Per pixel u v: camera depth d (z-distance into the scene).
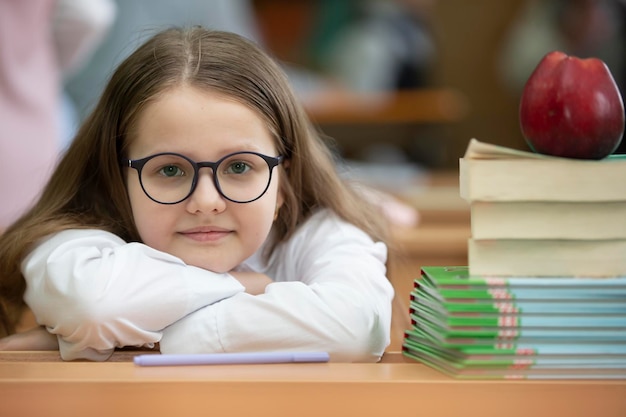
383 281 1.80
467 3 8.95
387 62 7.44
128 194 1.80
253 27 5.88
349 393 1.32
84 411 1.31
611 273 1.40
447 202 4.04
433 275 1.44
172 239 1.69
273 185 1.74
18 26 2.99
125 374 1.36
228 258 1.70
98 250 1.67
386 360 1.63
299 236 1.97
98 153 1.86
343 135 8.08
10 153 3.01
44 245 1.73
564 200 1.37
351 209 2.05
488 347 1.36
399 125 8.07
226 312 1.57
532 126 1.42
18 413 1.31
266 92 1.76
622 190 1.37
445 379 1.34
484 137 9.07
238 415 1.31
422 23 7.89
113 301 1.56
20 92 3.02
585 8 7.39
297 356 1.47
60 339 1.62
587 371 1.37
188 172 1.67
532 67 7.75
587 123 1.38
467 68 9.03
